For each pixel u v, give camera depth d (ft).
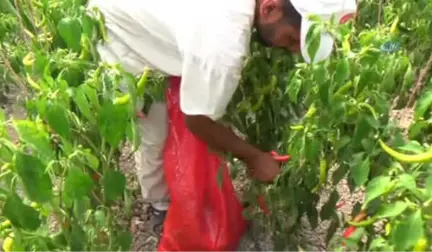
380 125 5.14
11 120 4.83
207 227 7.06
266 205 7.00
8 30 8.34
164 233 7.22
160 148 7.36
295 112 6.81
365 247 5.23
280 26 5.61
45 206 5.14
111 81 5.38
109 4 6.59
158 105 6.98
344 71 5.11
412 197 4.24
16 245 4.78
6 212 4.60
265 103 6.91
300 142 5.57
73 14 6.84
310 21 5.29
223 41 5.49
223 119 6.95
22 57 8.02
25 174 4.53
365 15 8.62
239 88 6.80
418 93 7.46
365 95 5.26
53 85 5.24
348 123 5.28
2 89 9.89
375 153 5.00
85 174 4.86
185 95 5.77
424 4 7.78
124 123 5.18
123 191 5.60
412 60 7.98
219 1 5.54
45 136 4.90
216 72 5.52
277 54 6.51
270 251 7.63
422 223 3.94
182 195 6.87
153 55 6.48
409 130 5.37
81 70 6.08
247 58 6.15
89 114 5.20
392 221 4.26
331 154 5.74
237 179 8.43
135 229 8.28
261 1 5.62
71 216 5.35
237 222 7.19
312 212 6.66
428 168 4.36
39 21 7.83
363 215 5.07
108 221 5.88
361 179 4.89
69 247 5.35
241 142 6.24
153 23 6.25
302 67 5.60
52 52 6.99
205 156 6.78
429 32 7.82
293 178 6.18
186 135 6.80
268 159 6.29
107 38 6.59
